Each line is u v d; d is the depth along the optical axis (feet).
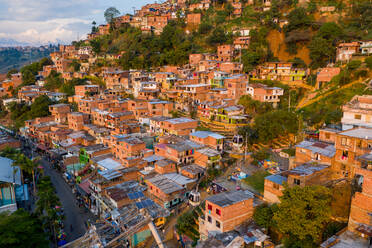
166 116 286.46
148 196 176.86
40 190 173.37
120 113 282.15
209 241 116.67
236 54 353.92
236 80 263.29
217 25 422.00
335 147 140.56
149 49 417.90
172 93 304.30
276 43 348.38
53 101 362.94
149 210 157.38
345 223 113.60
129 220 149.79
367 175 100.68
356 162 131.23
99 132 264.31
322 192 109.91
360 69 235.81
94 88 359.87
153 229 137.59
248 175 174.19
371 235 94.53
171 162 192.95
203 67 342.64
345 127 171.42
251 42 358.84
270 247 114.42
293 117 206.39
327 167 138.72
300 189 109.50
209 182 179.11
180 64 384.68
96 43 474.49
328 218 105.09
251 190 152.87
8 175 169.48
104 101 313.32
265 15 385.29
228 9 431.02
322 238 107.45
